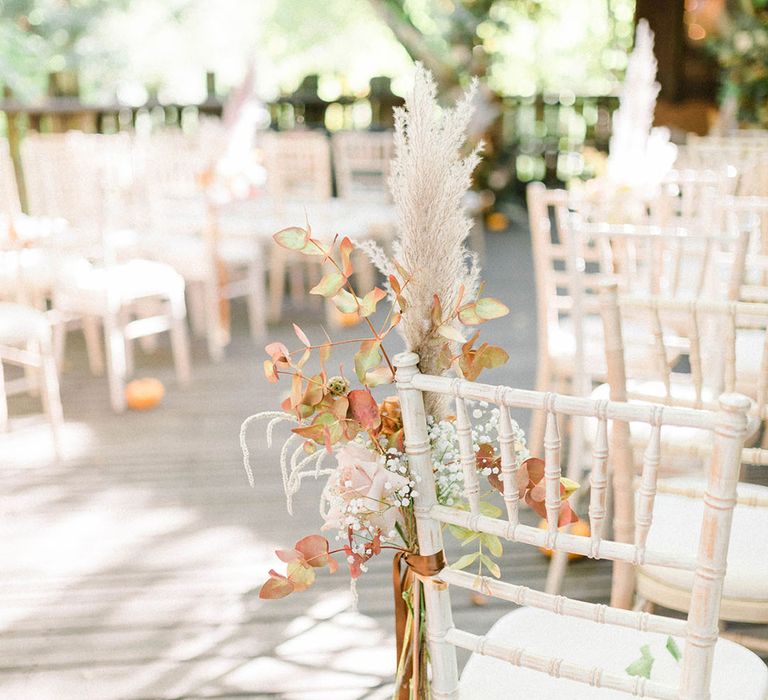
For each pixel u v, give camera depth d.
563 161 9.81
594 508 1.13
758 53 7.73
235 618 2.56
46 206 4.20
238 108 4.93
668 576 1.77
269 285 6.95
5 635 2.48
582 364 2.76
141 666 2.33
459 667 2.32
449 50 9.11
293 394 1.22
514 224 9.30
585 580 2.71
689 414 1.03
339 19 12.67
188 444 3.87
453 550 2.90
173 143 5.56
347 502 1.22
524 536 1.18
